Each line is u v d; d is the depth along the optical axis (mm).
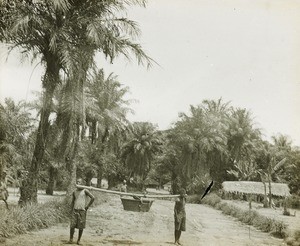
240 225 15102
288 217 21484
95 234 9969
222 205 22906
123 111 19062
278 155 33500
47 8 11922
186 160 31078
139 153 31938
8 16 11375
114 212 14922
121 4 12766
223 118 31078
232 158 33250
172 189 34031
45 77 12547
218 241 10531
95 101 18531
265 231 13539
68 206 12320
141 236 10219
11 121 14219
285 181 36125
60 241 8539
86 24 12359
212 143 29828
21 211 9789
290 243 10914
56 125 13406
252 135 33469
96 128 19203
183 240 10219
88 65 13055
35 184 11945
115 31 12727
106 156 24219
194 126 29688
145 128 32188
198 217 17203
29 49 12406
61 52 11719
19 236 8625
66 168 23047
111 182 31516
